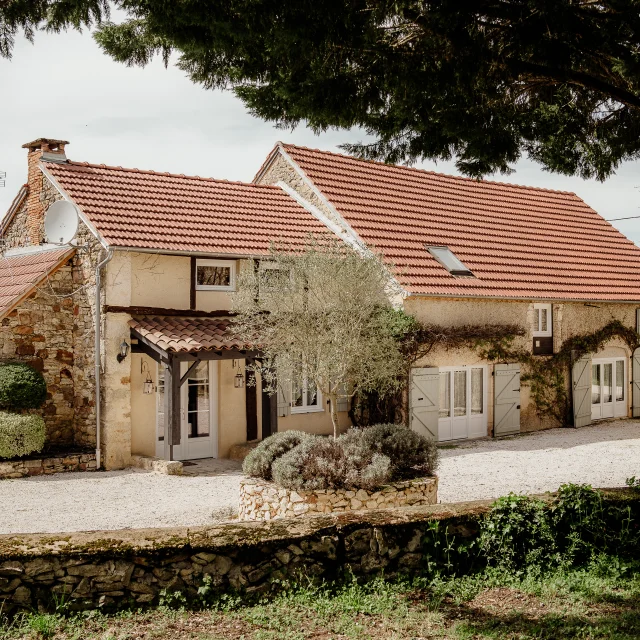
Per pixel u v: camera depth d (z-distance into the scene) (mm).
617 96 7906
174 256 16859
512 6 6859
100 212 16547
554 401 22000
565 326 22234
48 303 16422
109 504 12414
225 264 17812
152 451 16734
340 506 10352
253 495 10914
